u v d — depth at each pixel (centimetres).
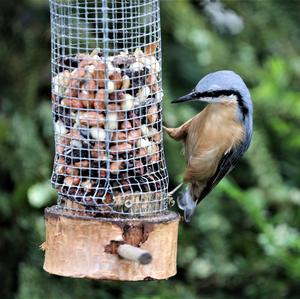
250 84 1362
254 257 1319
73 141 923
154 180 935
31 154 1229
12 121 1248
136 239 874
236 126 1011
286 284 1316
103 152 917
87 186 912
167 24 1302
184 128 1044
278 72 1353
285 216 1330
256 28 1362
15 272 1270
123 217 902
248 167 1366
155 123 948
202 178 1034
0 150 1238
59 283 1191
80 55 931
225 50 1332
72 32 1005
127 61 926
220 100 994
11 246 1266
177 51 1329
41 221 1229
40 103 1291
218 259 1263
